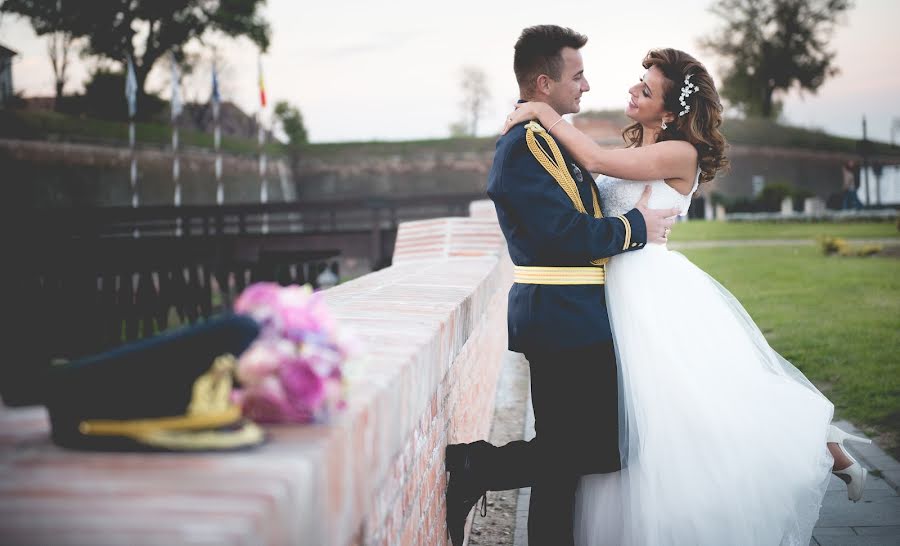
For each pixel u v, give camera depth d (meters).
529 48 3.01
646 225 2.93
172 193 39.75
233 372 1.22
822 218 37.75
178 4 43.19
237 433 1.14
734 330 3.14
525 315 2.95
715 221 40.38
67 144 33.28
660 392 2.92
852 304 11.71
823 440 3.16
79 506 0.89
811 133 65.88
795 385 3.21
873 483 4.34
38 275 13.59
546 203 2.77
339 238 24.25
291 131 62.00
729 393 3.00
